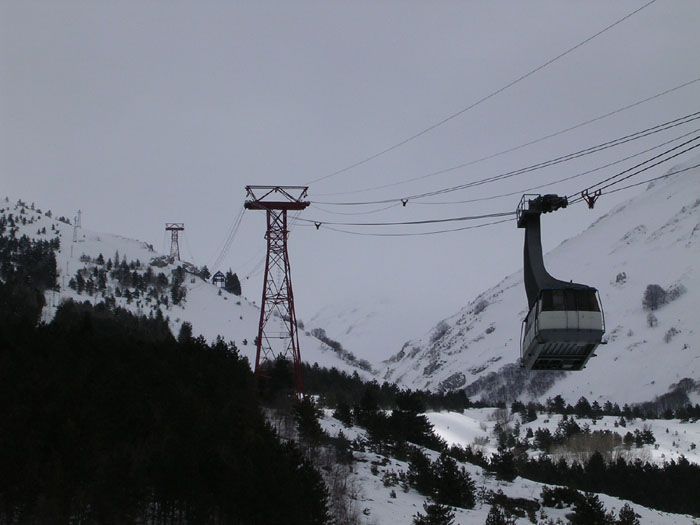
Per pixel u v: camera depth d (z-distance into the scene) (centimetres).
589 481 11025
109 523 5419
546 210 5222
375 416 9856
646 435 16612
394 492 7919
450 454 10400
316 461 7819
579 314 4806
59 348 7738
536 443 15888
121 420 6241
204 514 5556
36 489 5328
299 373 9919
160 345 8781
